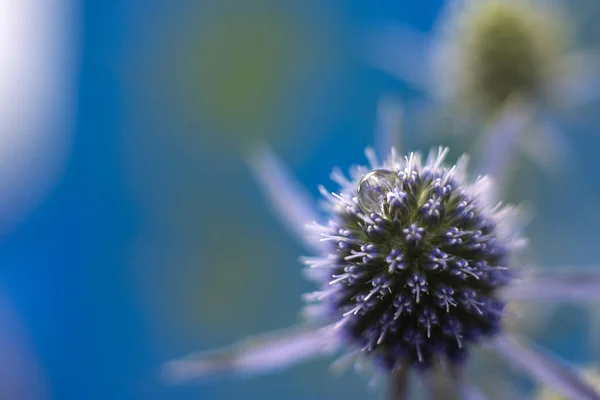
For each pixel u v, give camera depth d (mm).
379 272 140
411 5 232
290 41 260
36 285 254
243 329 253
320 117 258
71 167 256
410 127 192
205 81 263
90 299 255
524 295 145
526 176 182
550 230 196
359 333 140
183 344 254
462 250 140
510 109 176
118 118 260
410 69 206
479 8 193
